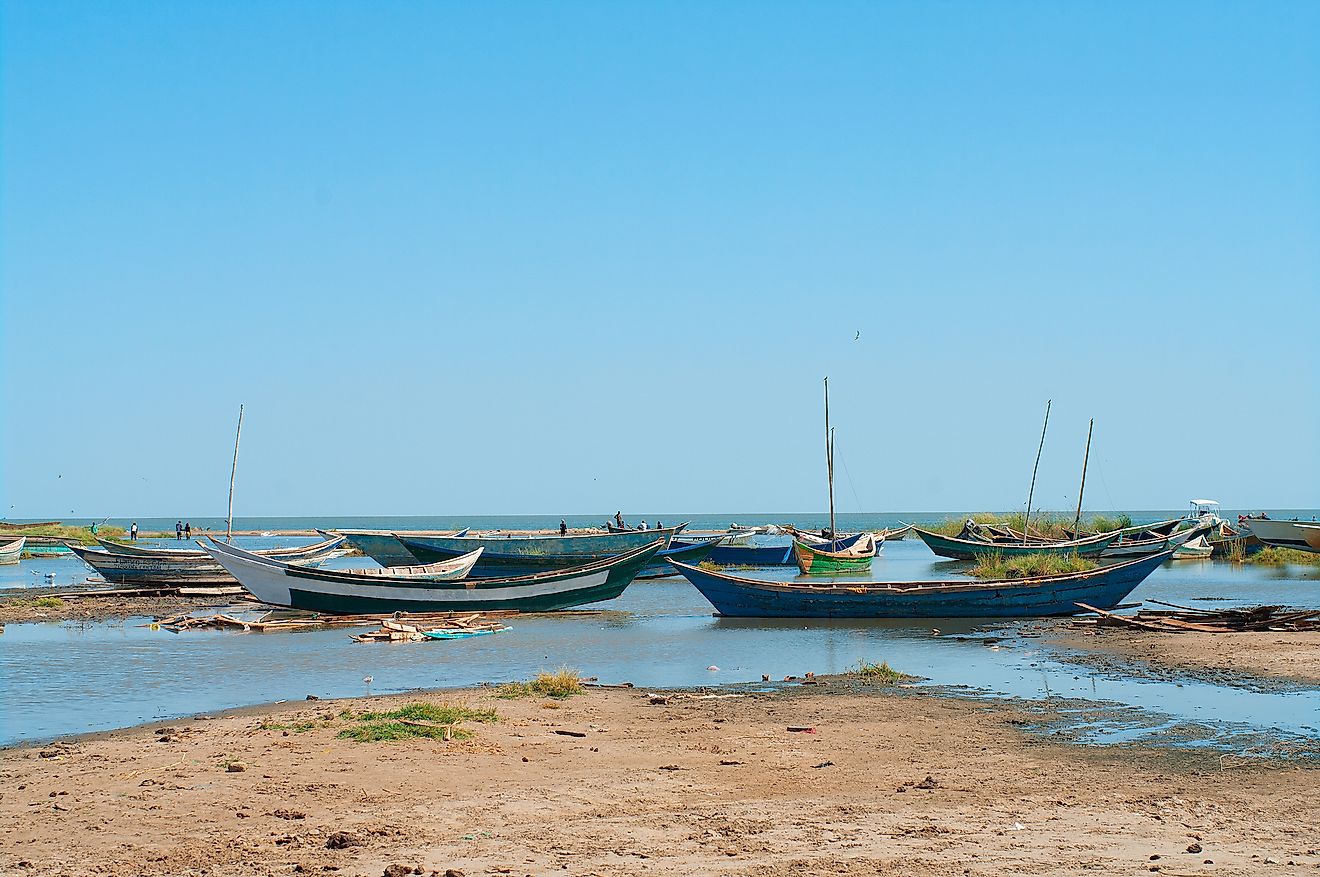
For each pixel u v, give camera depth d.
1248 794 13.41
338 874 10.47
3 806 13.10
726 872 10.37
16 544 76.38
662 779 14.45
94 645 30.70
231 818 12.52
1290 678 22.73
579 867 10.59
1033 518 88.56
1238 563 65.94
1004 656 27.34
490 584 38.53
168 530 162.88
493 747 16.36
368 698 21.62
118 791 13.78
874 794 13.58
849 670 25.11
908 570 63.69
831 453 59.53
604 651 29.20
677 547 58.06
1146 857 10.70
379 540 50.78
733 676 24.73
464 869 10.55
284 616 38.25
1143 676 23.45
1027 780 14.31
